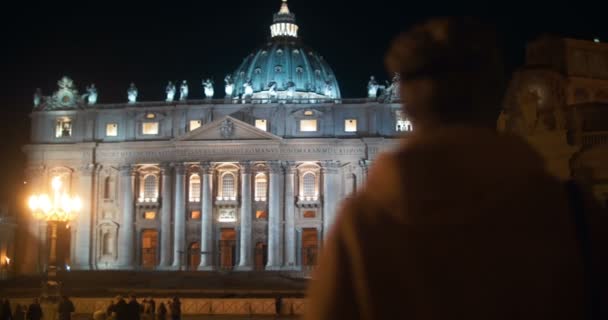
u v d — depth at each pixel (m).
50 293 44.69
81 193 119.19
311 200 114.94
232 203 115.50
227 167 116.69
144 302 50.38
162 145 116.69
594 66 34.25
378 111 116.44
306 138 114.50
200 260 116.00
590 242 3.04
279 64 153.88
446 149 3.11
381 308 3.02
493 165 3.05
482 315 2.94
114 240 118.56
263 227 115.62
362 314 3.07
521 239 2.98
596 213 3.12
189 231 116.75
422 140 3.20
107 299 62.84
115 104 120.62
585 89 33.72
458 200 3.00
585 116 22.25
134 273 103.69
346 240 3.14
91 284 94.69
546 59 29.59
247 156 114.88
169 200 116.88
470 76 3.21
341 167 115.50
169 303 59.09
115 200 119.06
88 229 118.12
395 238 3.02
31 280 97.88
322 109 117.00
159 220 117.88
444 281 2.96
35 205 45.41
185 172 116.38
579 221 3.07
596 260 3.03
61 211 45.50
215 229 116.12
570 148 20.50
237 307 64.62
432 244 2.99
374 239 3.06
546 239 2.99
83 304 62.97
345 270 3.12
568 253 3.00
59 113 121.75
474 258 2.96
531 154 3.17
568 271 2.99
